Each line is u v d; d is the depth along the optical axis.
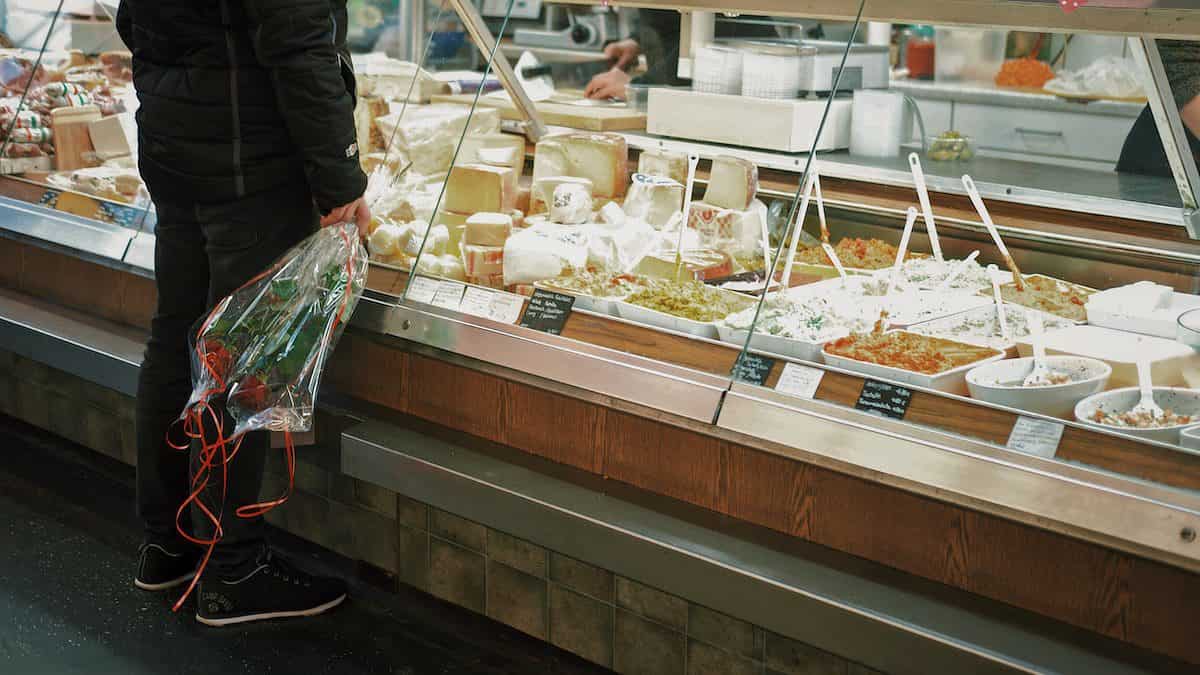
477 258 2.52
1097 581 1.76
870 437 1.91
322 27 2.19
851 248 2.37
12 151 3.54
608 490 2.26
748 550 2.03
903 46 4.61
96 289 3.27
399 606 2.71
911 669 1.81
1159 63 2.22
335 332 2.39
